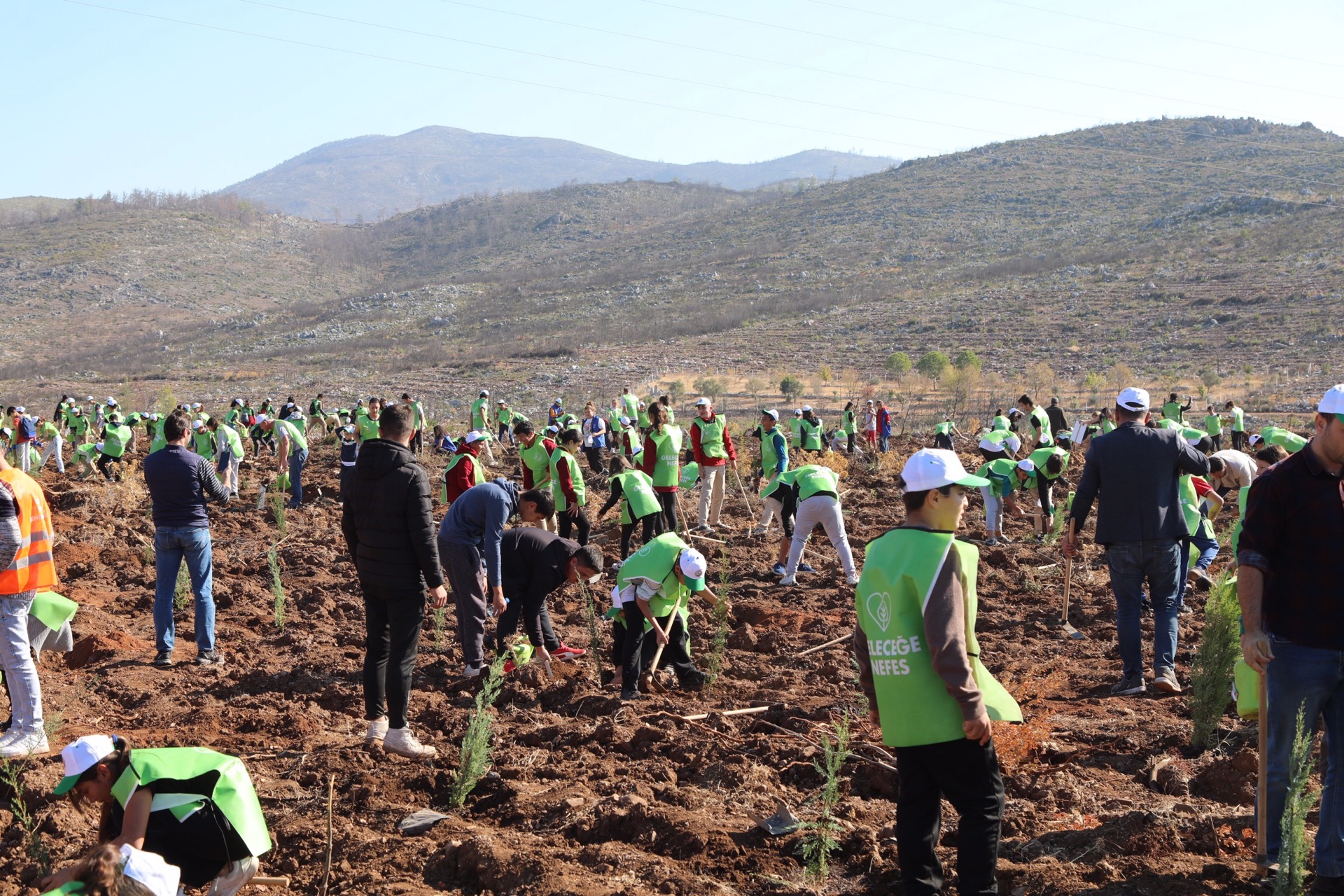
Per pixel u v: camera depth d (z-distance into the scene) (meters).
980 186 152.00
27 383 87.88
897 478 17.84
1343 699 4.00
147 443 25.88
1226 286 73.81
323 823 5.00
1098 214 128.25
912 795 3.78
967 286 91.19
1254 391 46.91
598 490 17.02
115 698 7.25
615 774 5.54
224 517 15.29
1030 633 8.55
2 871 4.65
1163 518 6.62
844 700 6.70
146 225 184.38
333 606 10.05
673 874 4.28
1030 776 5.30
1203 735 5.52
